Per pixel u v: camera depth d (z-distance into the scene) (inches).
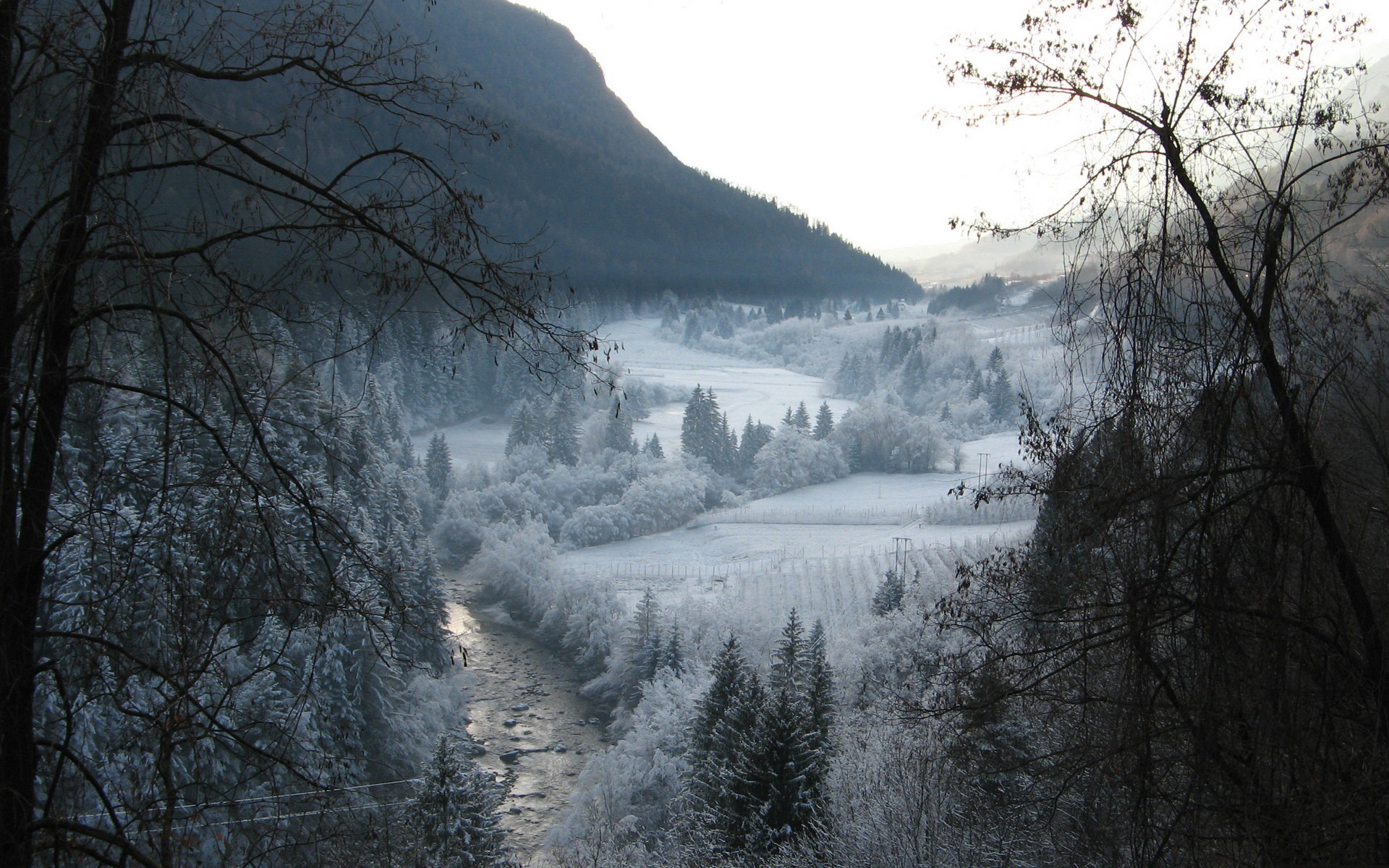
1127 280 238.4
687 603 1887.3
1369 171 221.8
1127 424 236.5
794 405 5241.1
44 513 169.9
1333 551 227.8
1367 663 225.1
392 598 198.1
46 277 163.3
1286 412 227.1
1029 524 2369.6
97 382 171.6
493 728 1423.5
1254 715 220.5
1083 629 263.6
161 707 174.4
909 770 569.0
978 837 448.5
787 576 2269.9
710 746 942.4
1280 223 221.9
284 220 180.4
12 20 167.2
